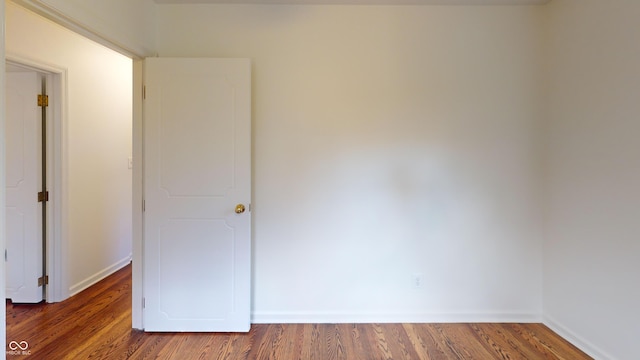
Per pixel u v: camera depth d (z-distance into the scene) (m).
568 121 2.26
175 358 2.05
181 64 2.30
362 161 2.48
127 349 2.15
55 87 2.83
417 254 2.52
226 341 2.25
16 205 2.78
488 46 2.46
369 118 2.47
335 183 2.49
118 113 3.66
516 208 2.51
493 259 2.53
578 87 2.18
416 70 2.46
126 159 3.83
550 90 2.42
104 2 1.92
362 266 2.52
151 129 2.32
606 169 1.99
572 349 2.17
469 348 2.18
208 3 2.42
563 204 2.31
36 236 2.79
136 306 2.40
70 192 2.94
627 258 1.87
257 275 2.50
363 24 2.45
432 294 2.53
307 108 2.46
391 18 2.45
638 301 1.82
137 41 2.22
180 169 2.33
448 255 2.52
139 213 2.38
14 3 1.51
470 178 2.50
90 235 3.23
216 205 2.34
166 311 2.36
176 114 2.31
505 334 2.35
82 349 2.14
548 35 2.43
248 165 2.34
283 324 2.50
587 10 2.10
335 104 2.46
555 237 2.38
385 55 2.45
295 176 2.48
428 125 2.48
